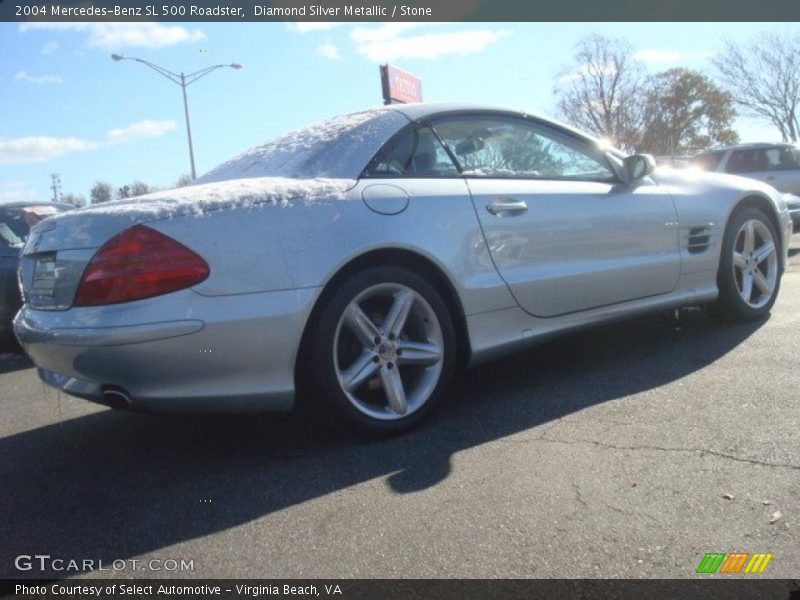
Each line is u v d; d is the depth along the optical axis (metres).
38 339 2.85
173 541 2.42
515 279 3.56
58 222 2.98
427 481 2.72
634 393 3.55
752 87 31.23
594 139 4.27
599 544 2.21
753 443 2.82
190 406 2.82
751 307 4.80
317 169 3.25
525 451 2.94
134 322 2.66
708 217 4.51
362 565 2.19
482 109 3.83
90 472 3.12
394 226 3.18
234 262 2.80
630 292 4.10
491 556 2.19
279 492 2.74
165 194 3.03
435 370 3.34
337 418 3.08
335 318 3.02
